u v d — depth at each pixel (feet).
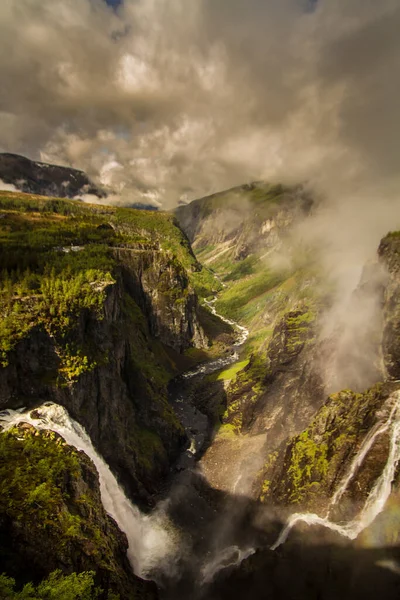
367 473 263.29
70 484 223.92
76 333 308.60
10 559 174.40
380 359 325.21
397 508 237.04
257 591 242.37
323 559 240.94
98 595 187.73
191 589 252.01
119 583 205.98
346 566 229.66
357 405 305.32
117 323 409.90
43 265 412.36
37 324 282.56
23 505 189.67
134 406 401.70
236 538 294.46
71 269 409.69
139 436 378.12
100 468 285.43
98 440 314.96
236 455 395.34
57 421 260.42
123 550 246.68
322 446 303.68
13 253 431.84
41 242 550.77
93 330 333.21
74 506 217.15
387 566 219.00
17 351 267.39
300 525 268.82
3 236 572.10
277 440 390.42
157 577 260.21
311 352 437.17
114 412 343.26
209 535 299.58
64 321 296.92
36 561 178.81
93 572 180.75
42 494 197.16
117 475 319.27
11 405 259.80
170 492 348.18
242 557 274.36
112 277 421.59
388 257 333.83
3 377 257.75
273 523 289.33
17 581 171.63
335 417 312.71
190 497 343.05
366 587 217.15
